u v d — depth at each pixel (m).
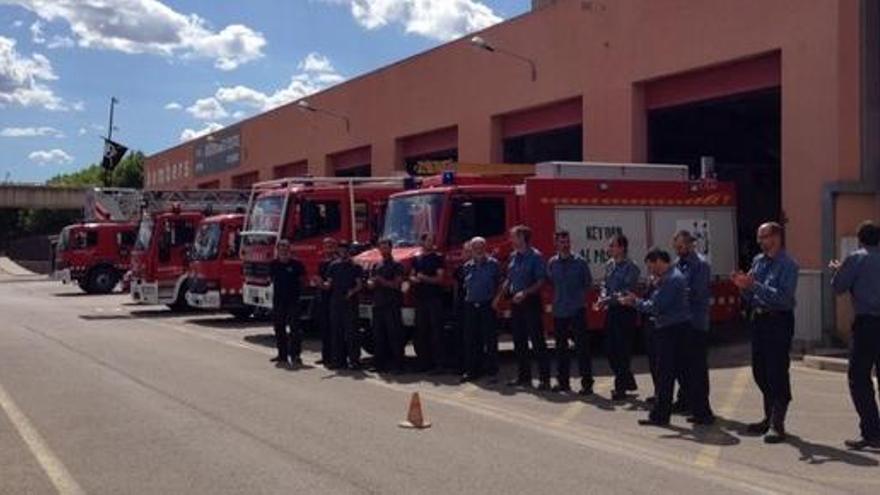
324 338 16.05
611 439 9.90
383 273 15.06
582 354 12.94
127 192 40.91
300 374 14.88
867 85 17.48
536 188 15.76
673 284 10.59
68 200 77.81
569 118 25.92
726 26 20.11
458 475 8.27
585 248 15.98
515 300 13.45
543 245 15.72
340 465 8.63
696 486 7.97
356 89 37.72
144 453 9.12
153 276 27.61
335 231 19.80
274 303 16.22
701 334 10.70
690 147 26.47
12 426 10.49
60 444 9.55
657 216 16.61
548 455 9.11
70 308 30.80
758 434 10.13
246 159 51.12
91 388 13.20
